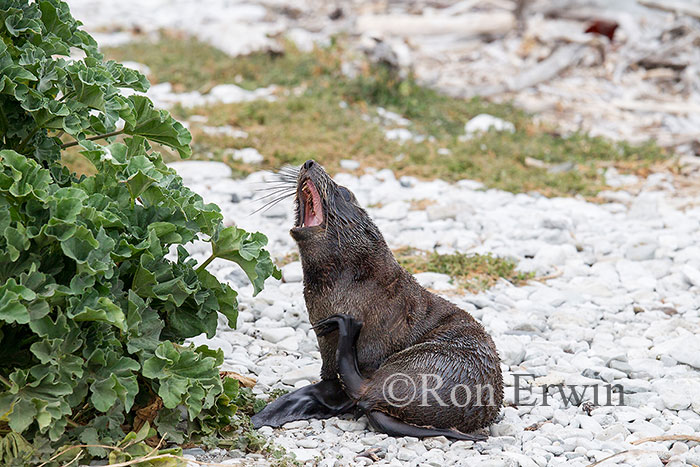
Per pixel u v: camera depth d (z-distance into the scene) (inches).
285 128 1331.2
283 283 858.8
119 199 505.4
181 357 494.0
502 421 592.4
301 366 673.6
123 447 470.0
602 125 1541.6
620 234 1009.5
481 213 1075.9
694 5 1872.5
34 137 522.0
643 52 1760.6
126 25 2114.9
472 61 1850.4
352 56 1711.4
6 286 433.7
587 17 1850.4
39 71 489.7
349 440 540.1
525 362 698.8
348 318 550.6
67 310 448.8
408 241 980.6
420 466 501.7
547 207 1121.4
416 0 2183.8
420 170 1234.0
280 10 2321.6
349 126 1379.2
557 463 525.3
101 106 501.0
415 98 1541.6
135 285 493.0
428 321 573.0
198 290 519.8
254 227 992.9
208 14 2255.2
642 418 597.9
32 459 451.2
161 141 549.0
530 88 1694.1
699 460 526.9
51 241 454.6
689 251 953.5
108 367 466.3
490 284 870.4
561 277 905.5
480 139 1370.6
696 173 1304.1
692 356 697.6
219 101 1440.7
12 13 493.7
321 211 563.8
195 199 541.6
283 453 507.2
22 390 447.5
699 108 1589.6
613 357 698.2
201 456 504.4
